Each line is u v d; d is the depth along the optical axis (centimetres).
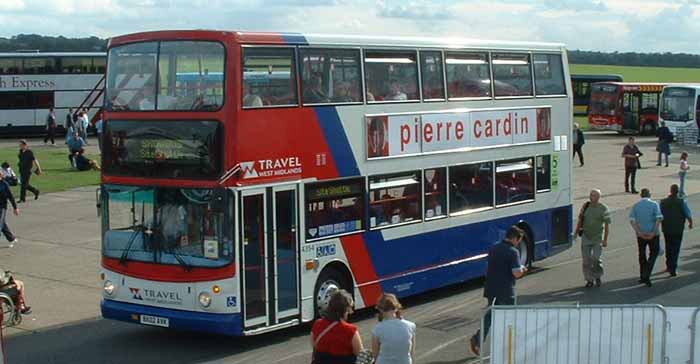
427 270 1798
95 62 6144
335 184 1594
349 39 1617
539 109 2086
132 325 1691
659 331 1113
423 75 1777
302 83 1529
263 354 1464
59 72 6050
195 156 1436
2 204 2444
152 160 1477
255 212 1454
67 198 3372
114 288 1521
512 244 1413
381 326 999
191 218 1446
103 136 1534
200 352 1484
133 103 1499
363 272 1656
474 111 1898
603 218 1950
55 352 1491
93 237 2622
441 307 1812
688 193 3759
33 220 2909
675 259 2075
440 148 1819
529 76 2058
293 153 1513
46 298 1912
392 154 1709
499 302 1395
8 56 5928
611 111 6844
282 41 1493
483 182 1936
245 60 1434
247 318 1443
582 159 4703
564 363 1126
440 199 1828
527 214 2064
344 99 1609
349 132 1619
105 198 1529
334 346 952
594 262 1958
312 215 1552
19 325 1689
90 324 1700
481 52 1914
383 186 1695
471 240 1905
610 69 18038
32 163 3347
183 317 1448
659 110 6481
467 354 1445
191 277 1442
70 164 4359
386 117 1692
